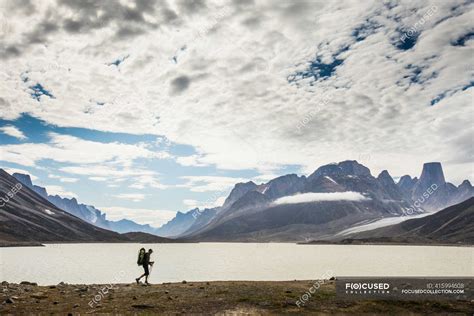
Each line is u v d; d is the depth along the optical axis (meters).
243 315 21.66
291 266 106.69
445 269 93.56
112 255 175.25
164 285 31.47
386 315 22.41
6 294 25.80
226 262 128.62
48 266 103.62
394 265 110.12
